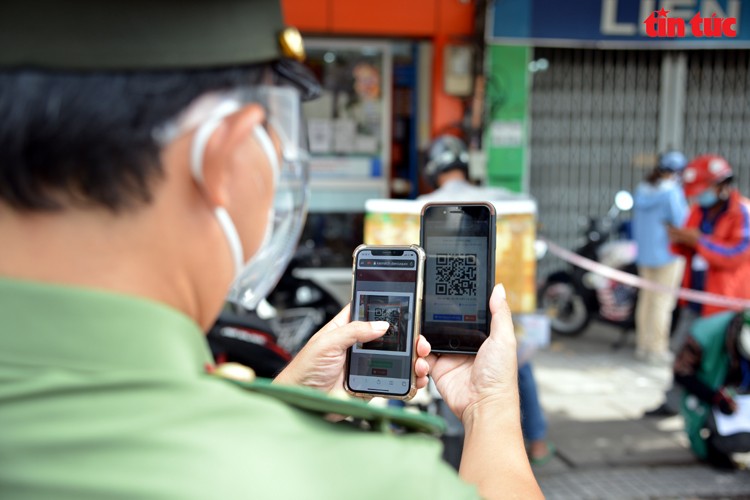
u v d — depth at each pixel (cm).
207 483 59
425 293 135
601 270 676
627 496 410
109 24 61
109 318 61
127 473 58
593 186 885
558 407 573
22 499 57
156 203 64
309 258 642
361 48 796
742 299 493
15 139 60
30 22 60
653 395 602
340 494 63
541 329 354
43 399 59
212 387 64
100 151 60
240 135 66
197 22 63
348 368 124
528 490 85
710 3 755
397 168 822
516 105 787
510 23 751
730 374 430
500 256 321
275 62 73
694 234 503
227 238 70
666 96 876
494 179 795
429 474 68
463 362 128
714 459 447
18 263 62
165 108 62
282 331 556
